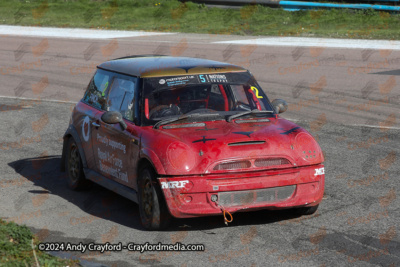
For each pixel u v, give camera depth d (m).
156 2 51.88
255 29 41.28
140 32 42.00
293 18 44.31
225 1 48.81
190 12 48.06
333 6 46.03
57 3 54.28
